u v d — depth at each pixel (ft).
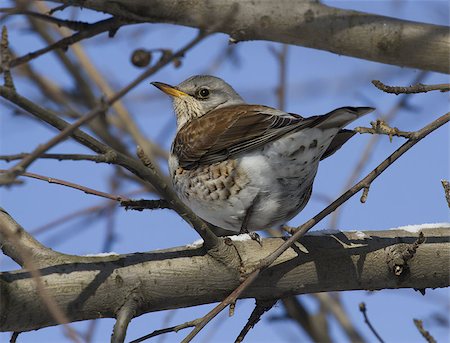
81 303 29.96
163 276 31.07
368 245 33.32
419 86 28.96
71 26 30.12
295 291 32.86
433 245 33.60
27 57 29.32
